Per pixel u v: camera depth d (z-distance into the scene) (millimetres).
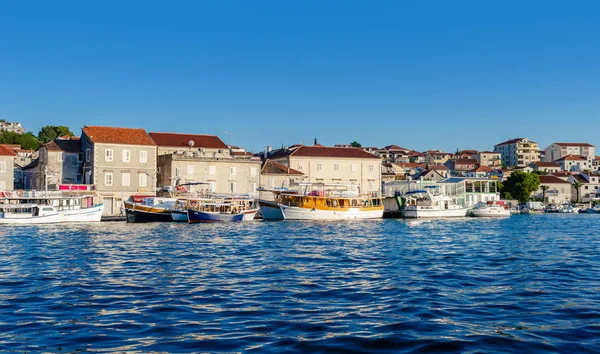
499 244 44188
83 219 73125
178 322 16875
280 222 76250
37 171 90562
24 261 31672
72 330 15969
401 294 21344
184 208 75438
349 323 16672
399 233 56594
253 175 96500
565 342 14594
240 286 23250
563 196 162625
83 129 88188
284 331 15781
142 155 88062
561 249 40062
